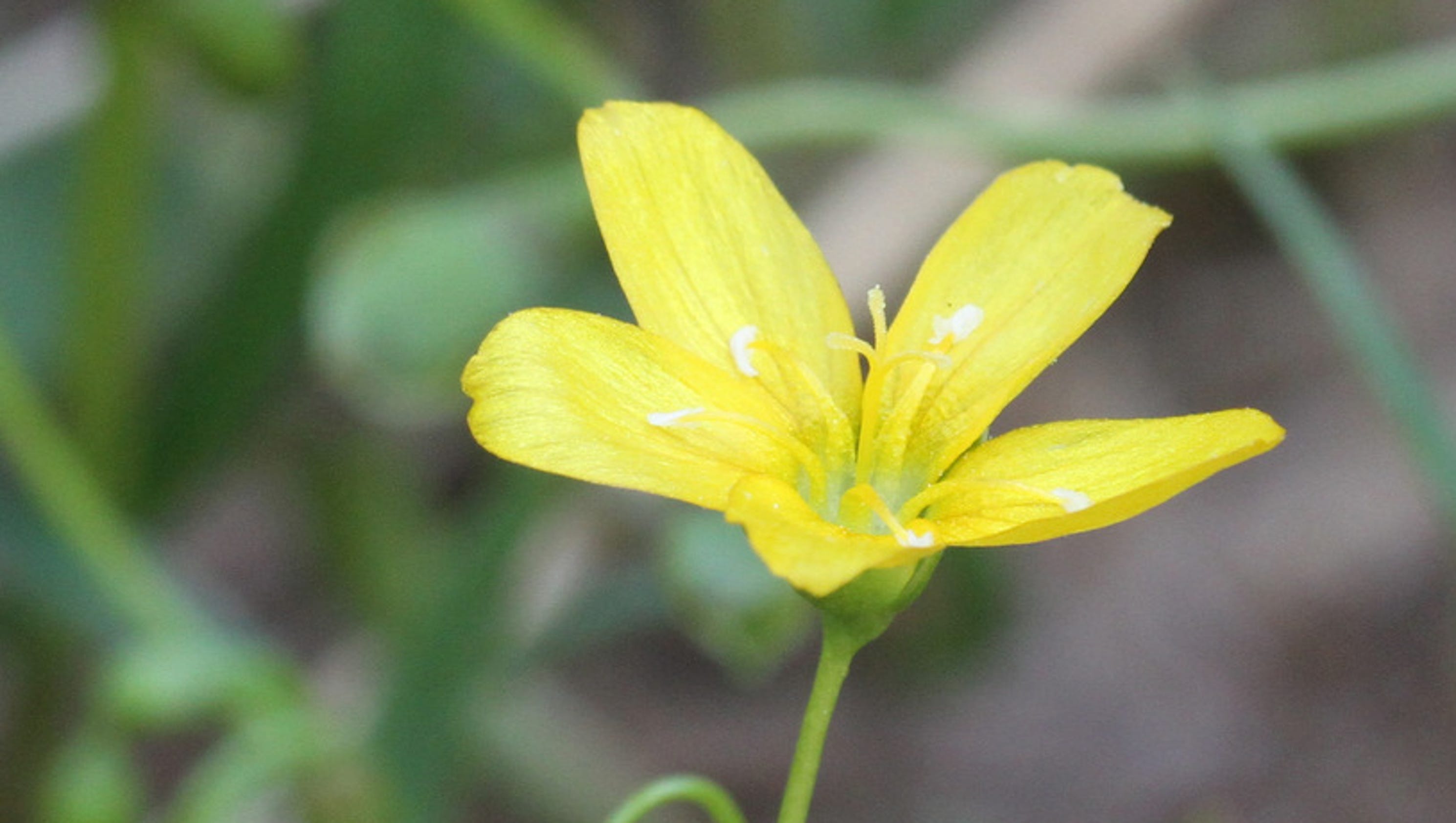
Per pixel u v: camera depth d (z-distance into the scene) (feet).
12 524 0.30
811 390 0.25
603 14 0.36
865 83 0.35
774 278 0.25
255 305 0.31
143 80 0.30
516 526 0.29
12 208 0.33
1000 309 0.25
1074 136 0.31
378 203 0.31
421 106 0.31
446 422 0.35
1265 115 0.31
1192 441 0.24
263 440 0.33
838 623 0.24
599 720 0.34
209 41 0.30
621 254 0.25
